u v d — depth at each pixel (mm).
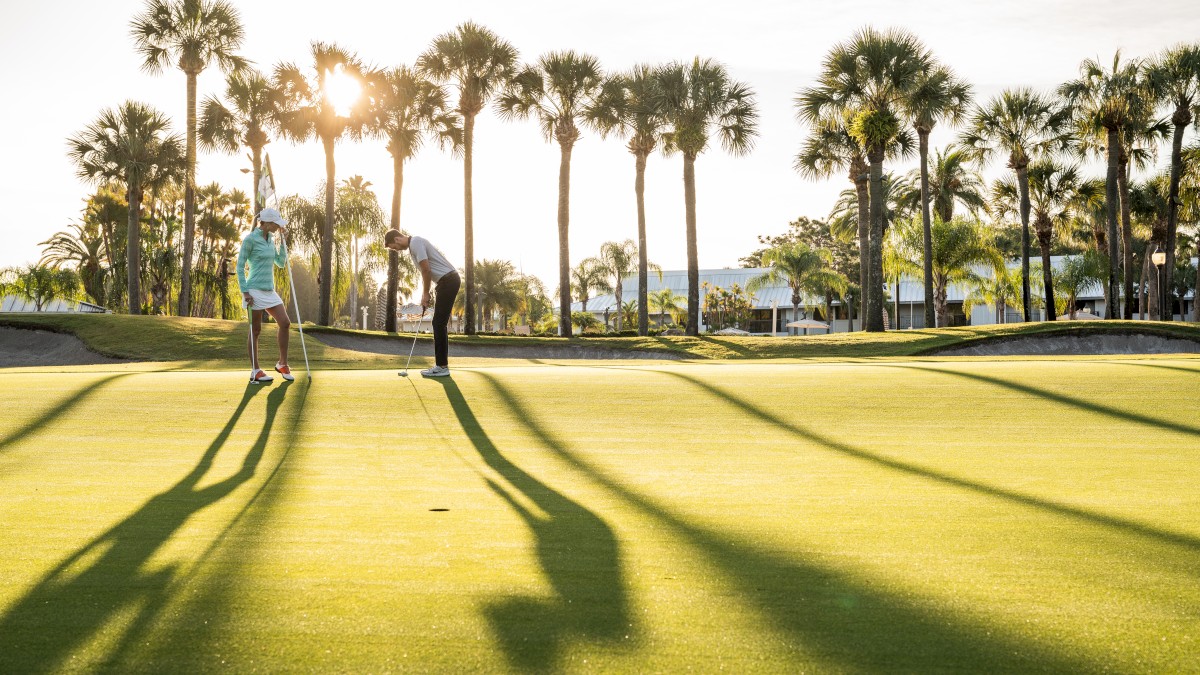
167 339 23047
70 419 6680
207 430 6383
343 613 2527
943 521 3688
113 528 3576
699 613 2520
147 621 2467
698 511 3926
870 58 27969
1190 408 7273
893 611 2527
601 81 32625
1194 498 4156
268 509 3975
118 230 50812
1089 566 2977
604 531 3533
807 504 4074
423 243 9000
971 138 36594
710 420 6938
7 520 3721
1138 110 31719
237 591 2730
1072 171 38281
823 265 58875
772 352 25844
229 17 32938
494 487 4543
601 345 28031
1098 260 47688
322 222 40500
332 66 30922
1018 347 26234
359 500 4195
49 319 25609
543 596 2680
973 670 2105
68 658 2213
